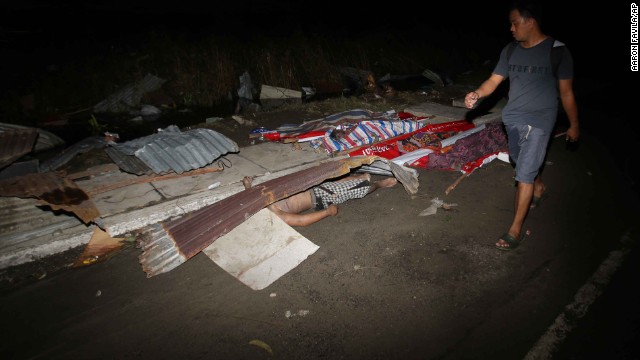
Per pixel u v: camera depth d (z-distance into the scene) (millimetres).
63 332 3021
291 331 3027
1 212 3920
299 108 7629
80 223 4031
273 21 16312
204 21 15984
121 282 3484
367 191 4703
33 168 4824
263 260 3699
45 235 3838
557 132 6801
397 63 12359
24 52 10938
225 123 6863
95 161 5340
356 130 5879
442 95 8492
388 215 4441
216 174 4926
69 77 9297
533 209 4551
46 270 3604
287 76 10750
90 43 11984
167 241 3746
